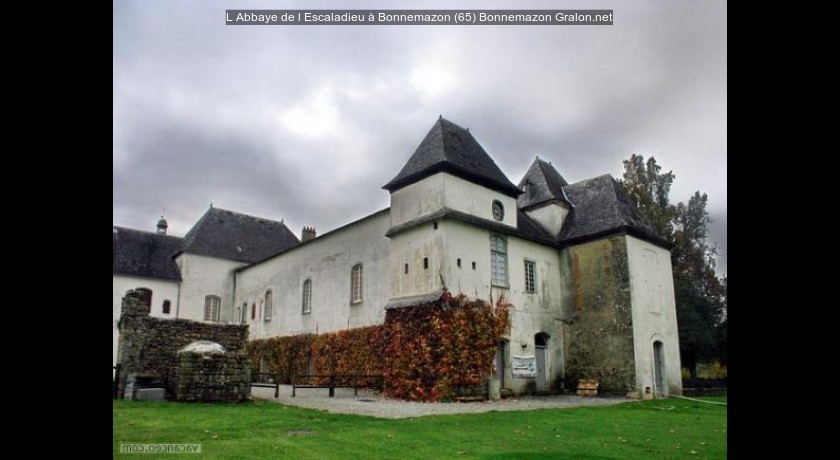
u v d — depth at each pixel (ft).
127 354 43.75
